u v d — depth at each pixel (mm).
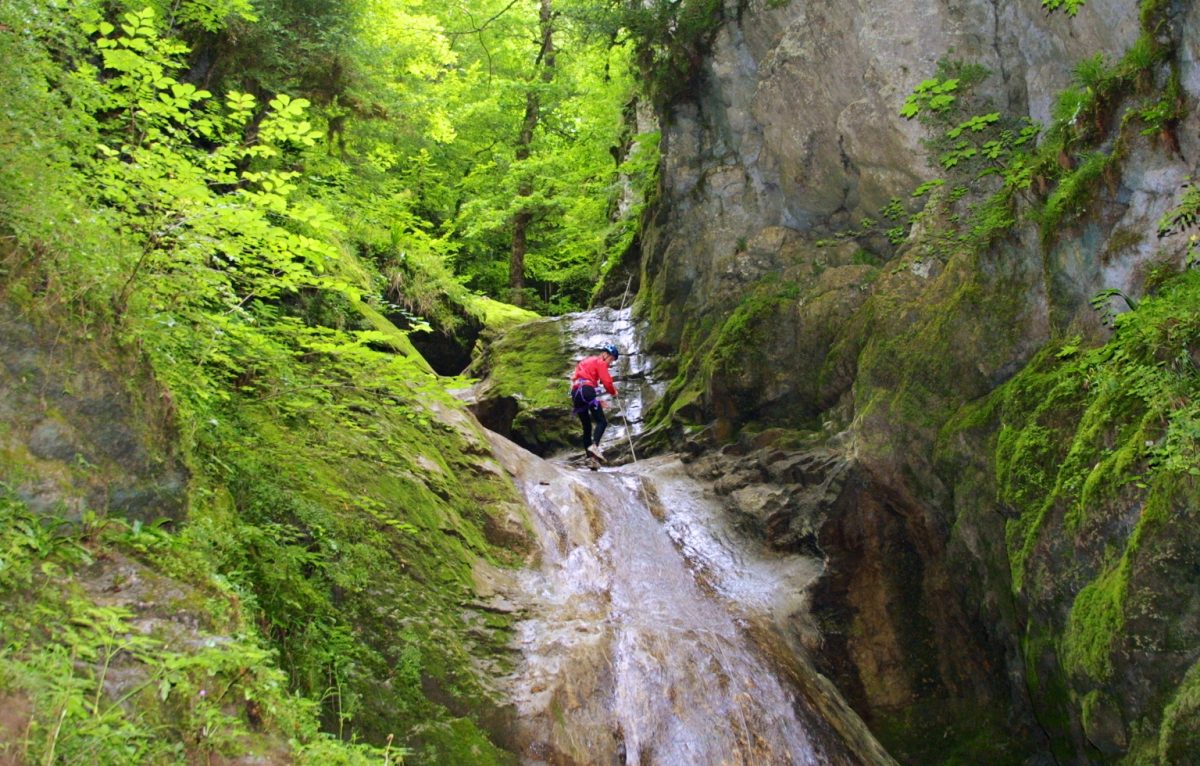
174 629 3906
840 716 8633
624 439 13844
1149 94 8328
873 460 10062
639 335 16156
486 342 17938
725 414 12625
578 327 16969
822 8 12297
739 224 14055
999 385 9594
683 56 14281
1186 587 6281
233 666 3953
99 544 4055
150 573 4109
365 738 5605
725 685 7863
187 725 3604
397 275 16406
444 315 17391
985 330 9773
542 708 6660
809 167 12898
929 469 9766
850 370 11484
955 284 10344
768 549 10664
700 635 8352
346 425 8195
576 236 24453
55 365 4168
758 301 12781
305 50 11047
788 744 7723
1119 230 8336
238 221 5066
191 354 5785
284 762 3885
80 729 3141
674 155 15062
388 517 7402
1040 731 8617
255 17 8516
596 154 23406
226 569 5098
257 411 7340
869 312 11328
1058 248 9000
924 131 11445
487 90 24625
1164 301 7266
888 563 9992
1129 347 7422
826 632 9742
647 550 10102
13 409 3986
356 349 6270
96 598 3795
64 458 4098
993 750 8828
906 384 10219
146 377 4633
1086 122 9008
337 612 6203
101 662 3523
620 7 14297
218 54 10141
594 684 7211
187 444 4895
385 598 6734
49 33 4707
